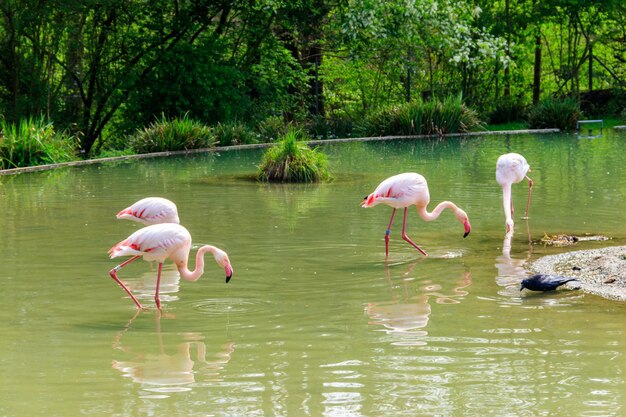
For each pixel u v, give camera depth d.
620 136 27.52
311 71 35.69
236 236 11.30
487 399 5.61
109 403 5.65
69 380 6.09
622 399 5.58
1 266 9.65
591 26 37.62
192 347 6.79
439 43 30.83
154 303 8.14
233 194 15.30
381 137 28.05
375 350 6.64
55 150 21.44
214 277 9.13
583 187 15.52
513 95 38.84
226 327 7.32
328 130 30.73
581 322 7.32
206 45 28.66
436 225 12.11
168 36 28.08
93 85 27.47
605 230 11.53
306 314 7.69
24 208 13.79
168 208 10.16
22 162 20.38
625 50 39.00
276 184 16.78
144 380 6.06
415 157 21.67
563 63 41.47
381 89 35.84
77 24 26.19
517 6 37.22
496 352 6.55
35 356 6.61
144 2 27.47
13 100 25.72
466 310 7.76
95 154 26.84
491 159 20.80
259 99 31.16
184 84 28.31
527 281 8.31
